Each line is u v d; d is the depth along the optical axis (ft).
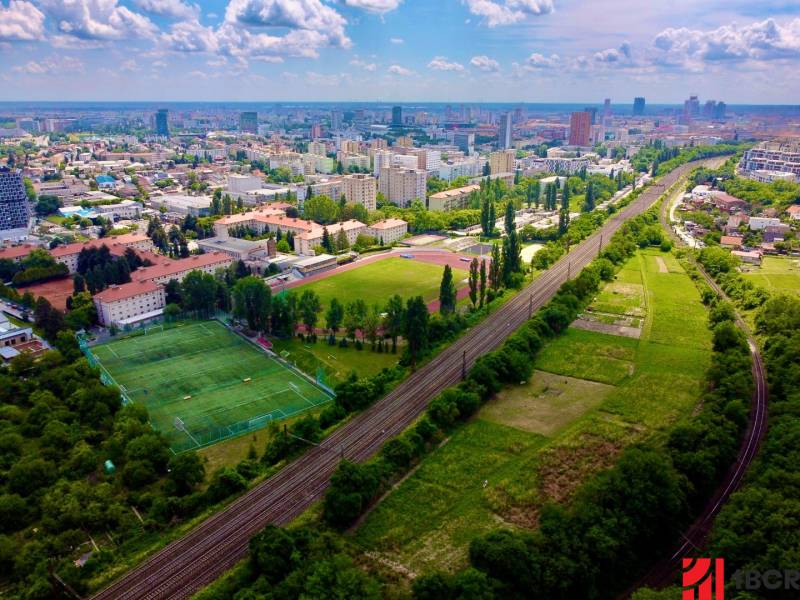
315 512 542.98
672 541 507.30
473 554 468.75
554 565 447.42
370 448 646.74
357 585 434.71
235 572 467.52
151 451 613.52
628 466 526.98
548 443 652.07
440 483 587.27
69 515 524.93
